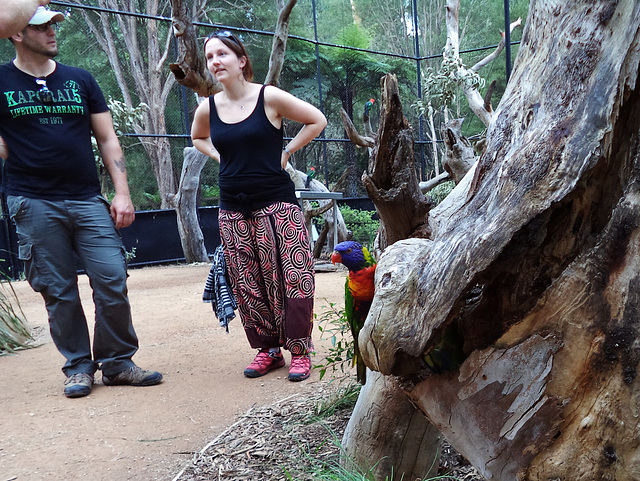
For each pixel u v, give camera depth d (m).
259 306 3.65
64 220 3.48
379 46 25.12
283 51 5.94
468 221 1.34
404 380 1.56
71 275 3.60
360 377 2.21
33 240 3.45
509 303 1.37
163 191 17.88
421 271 1.39
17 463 2.51
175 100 18.88
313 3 13.66
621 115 1.18
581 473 1.27
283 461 2.40
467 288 1.29
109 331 3.60
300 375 3.54
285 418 2.88
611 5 1.20
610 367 1.22
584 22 1.23
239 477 2.28
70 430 2.89
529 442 1.33
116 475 2.37
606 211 1.25
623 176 1.21
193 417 3.02
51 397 3.44
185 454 2.56
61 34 18.22
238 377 3.71
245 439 2.65
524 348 1.31
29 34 3.22
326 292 6.83
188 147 12.59
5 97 3.32
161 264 13.05
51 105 3.40
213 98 3.57
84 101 3.55
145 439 2.74
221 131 3.44
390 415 2.15
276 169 3.48
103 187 13.41
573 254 1.28
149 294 7.98
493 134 1.41
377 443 2.19
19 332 5.04
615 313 1.21
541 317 1.29
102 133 3.72
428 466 2.28
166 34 18.86
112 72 18.67
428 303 1.35
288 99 3.42
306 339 3.56
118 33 18.58
